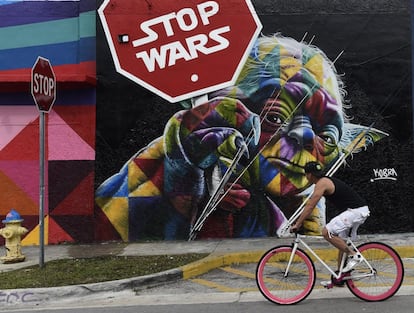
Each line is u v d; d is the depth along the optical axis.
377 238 9.77
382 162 10.33
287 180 10.23
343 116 10.34
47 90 7.89
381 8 10.45
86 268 7.81
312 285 6.14
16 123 10.24
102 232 10.18
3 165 10.20
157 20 10.28
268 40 10.33
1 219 10.13
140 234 10.20
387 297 6.15
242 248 9.22
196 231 10.20
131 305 6.34
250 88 10.29
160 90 10.27
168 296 6.73
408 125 10.37
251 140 10.26
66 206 10.19
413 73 10.39
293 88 10.31
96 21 10.30
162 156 10.26
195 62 10.28
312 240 9.70
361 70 10.40
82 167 10.23
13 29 10.32
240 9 10.31
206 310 5.97
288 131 10.27
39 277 7.30
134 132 10.27
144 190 10.23
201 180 10.23
